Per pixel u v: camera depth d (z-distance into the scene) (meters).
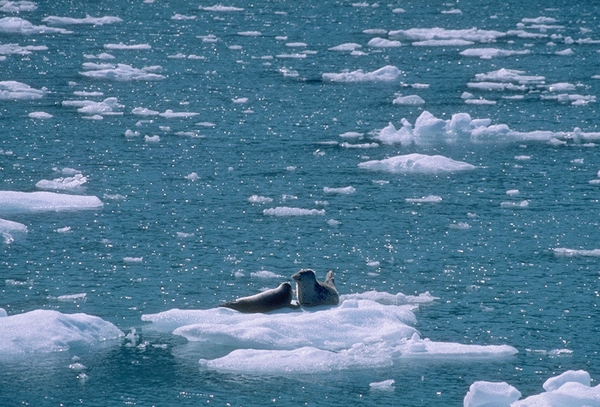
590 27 184.50
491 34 174.25
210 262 56.28
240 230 63.41
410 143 94.88
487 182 78.38
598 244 61.09
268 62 142.75
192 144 90.88
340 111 109.56
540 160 86.69
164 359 41.31
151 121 100.88
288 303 47.22
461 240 61.78
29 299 49.03
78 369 39.88
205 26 178.50
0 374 39.22
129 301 49.16
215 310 46.41
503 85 125.94
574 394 35.53
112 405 36.66
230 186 75.81
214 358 41.56
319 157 87.00
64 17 185.75
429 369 40.75
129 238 61.00
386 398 37.66
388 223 65.81
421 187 76.50
